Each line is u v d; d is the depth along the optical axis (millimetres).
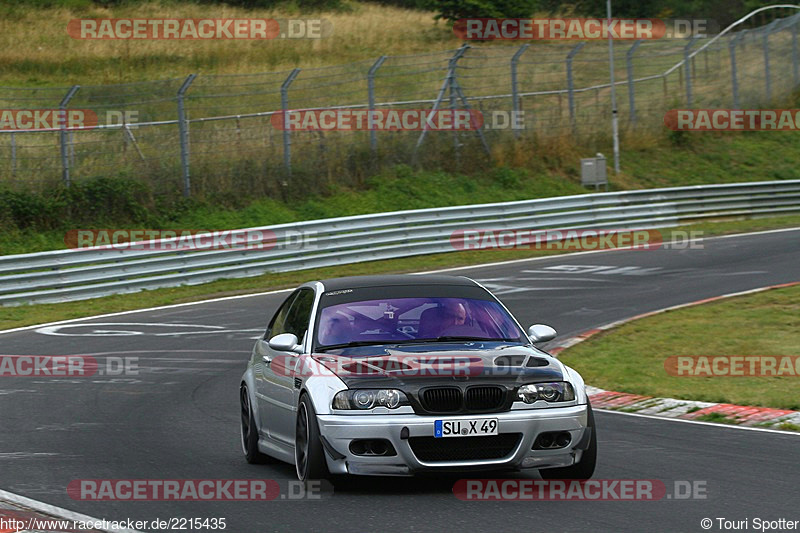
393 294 17125
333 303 16859
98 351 33594
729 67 92375
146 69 90250
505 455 14398
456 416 14164
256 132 67812
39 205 58312
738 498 14242
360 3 133750
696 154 80938
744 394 24516
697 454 17766
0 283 45500
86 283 47531
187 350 33438
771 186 70188
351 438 14109
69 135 66688
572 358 30141
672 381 26688
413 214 57125
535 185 72312
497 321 16766
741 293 40844
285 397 16078
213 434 20672
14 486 15750
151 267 49219
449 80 70875
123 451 18828
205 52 96250
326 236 54281
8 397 25844
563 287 45000
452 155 72188
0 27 95875
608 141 79125
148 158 63562
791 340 31641
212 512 13805
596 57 96438
